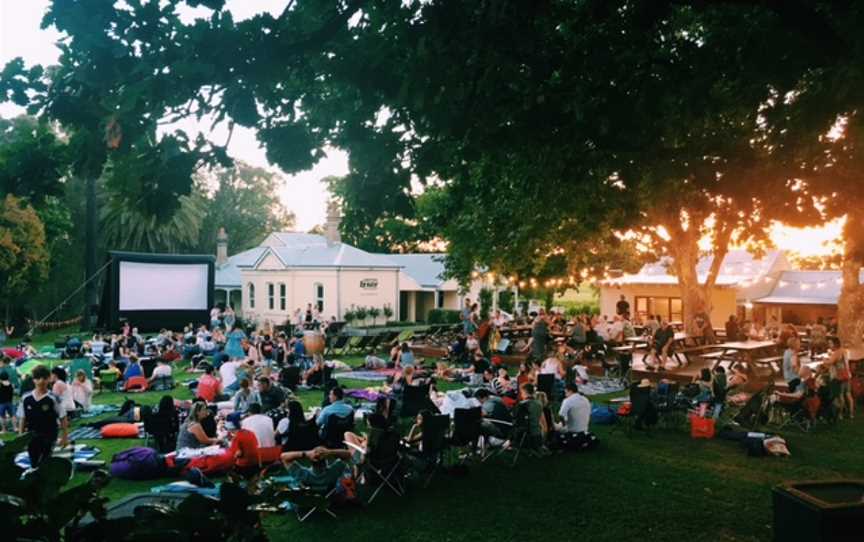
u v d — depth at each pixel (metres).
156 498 6.39
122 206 5.25
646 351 23.50
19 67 4.99
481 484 10.32
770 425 14.41
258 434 10.54
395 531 8.39
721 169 8.06
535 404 11.61
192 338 26.98
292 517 8.86
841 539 5.75
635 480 10.50
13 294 37.94
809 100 7.55
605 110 7.13
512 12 5.98
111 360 20.75
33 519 2.12
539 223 19.00
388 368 23.97
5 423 13.52
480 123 6.67
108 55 4.70
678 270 25.19
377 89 5.88
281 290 42.50
